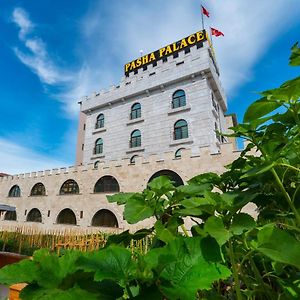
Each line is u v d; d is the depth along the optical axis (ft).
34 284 4.09
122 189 73.10
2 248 33.19
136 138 101.14
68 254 4.63
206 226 4.21
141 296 3.39
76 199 81.92
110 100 112.47
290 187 6.10
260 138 6.33
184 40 112.16
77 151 134.82
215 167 60.80
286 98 5.17
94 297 3.51
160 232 5.16
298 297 4.23
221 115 110.83
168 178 6.61
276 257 3.62
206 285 3.42
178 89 96.58
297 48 5.54
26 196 97.50
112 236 6.14
